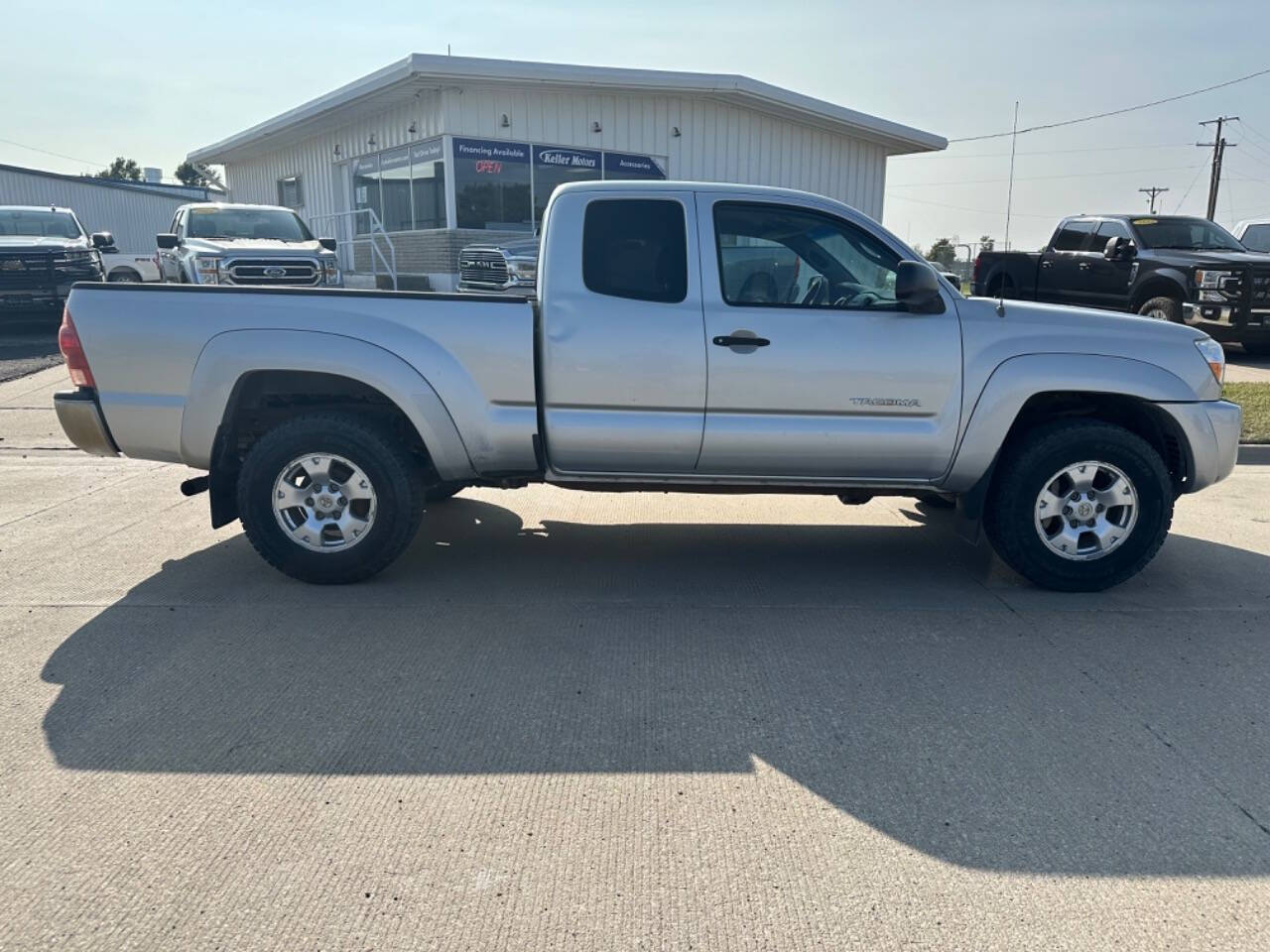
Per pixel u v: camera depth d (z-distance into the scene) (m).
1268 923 2.55
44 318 15.84
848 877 2.72
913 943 2.46
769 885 2.69
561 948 2.43
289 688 3.85
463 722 3.60
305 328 4.74
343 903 2.58
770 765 3.32
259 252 13.79
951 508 6.64
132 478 7.43
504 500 6.93
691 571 5.39
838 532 6.23
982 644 4.40
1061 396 5.09
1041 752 3.42
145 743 3.41
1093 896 2.65
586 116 17.75
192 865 2.73
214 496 4.98
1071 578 5.03
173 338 4.76
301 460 4.87
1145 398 4.90
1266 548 5.91
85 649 4.20
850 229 4.92
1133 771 3.30
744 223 4.87
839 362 4.79
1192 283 13.13
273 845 2.83
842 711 3.72
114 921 2.50
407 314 4.76
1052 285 15.59
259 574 5.23
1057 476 4.95
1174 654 4.30
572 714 3.67
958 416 4.87
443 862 2.76
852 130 19.98
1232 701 3.84
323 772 3.24
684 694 3.85
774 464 4.94
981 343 4.86
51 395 10.74
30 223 16.73
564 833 2.91
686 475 5.01
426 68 15.38
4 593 4.88
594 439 4.86
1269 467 8.29
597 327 4.76
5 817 2.95
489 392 4.81
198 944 2.42
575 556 5.62
